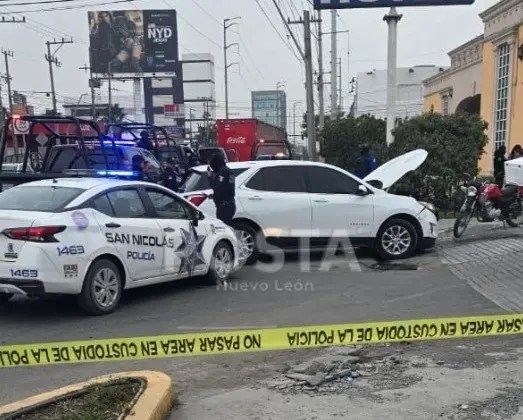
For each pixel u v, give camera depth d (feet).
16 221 20.15
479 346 16.96
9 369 16.31
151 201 24.53
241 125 93.76
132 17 244.63
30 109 180.14
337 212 31.78
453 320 18.63
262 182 31.68
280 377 15.28
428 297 23.04
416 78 201.77
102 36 244.83
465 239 36.47
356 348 17.25
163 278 24.43
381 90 204.64
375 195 32.45
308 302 23.04
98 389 13.03
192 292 25.53
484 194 37.09
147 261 23.58
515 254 29.58
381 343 17.56
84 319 21.33
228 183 29.94
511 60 68.95
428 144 48.80
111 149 41.86
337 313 21.17
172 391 13.61
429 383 14.19
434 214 33.22
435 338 17.66
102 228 21.84
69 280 20.63
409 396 13.44
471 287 24.43
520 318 18.74
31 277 19.94
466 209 36.32
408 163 37.86
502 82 72.23
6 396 14.56
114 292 22.38
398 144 51.29
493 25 73.97
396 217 32.35
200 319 21.04
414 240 32.24
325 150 73.31
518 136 67.00
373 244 32.32
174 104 265.13
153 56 245.65
